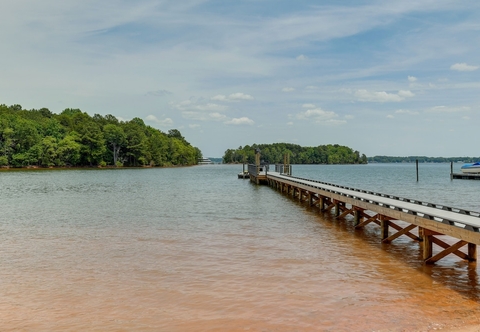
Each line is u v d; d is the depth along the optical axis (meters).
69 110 179.50
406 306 10.10
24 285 11.88
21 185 53.72
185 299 10.70
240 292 11.20
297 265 13.93
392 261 14.38
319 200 28.55
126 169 121.50
